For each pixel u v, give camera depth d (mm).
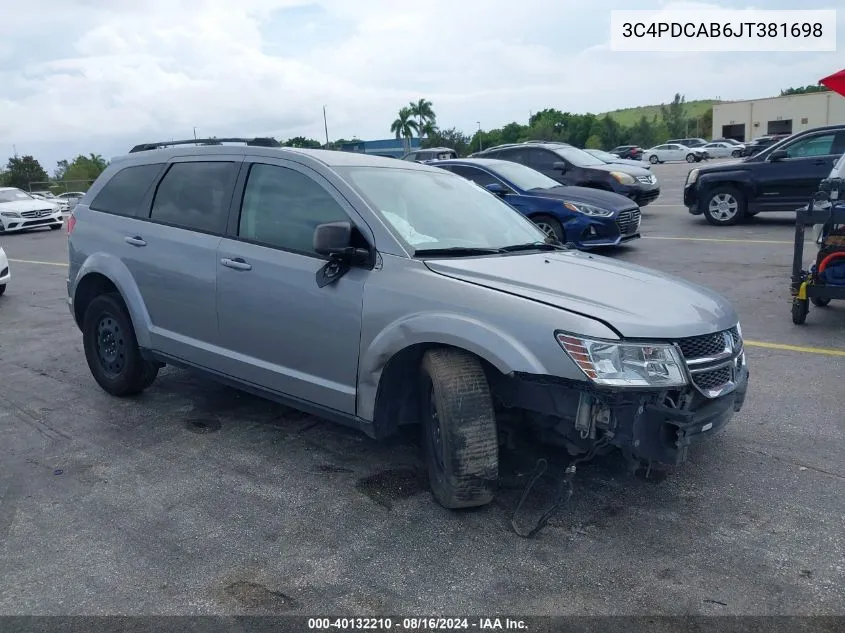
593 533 3498
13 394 5797
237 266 4441
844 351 6297
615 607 2941
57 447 4684
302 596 3047
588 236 11039
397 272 3805
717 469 4148
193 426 5008
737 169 14055
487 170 11891
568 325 3285
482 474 3545
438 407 3562
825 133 13234
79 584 3156
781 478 4031
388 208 4133
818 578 3113
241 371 4547
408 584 3117
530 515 3658
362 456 4457
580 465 4184
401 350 3711
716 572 3170
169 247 4906
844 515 3629
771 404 5129
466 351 3613
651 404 3295
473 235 4316
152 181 5270
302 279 4117
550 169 15172
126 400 5574
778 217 15148
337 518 3689
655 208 18391
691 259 10781
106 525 3666
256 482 4121
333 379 4055
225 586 3123
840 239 6840
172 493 4004
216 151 4902
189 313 4809
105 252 5371
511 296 3494
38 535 3580
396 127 76312
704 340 3479
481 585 3104
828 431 4645
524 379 3352
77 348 7289
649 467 3650
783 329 7055
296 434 4828
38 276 12609
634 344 3252
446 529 3553
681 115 98812
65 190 52812
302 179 4352
